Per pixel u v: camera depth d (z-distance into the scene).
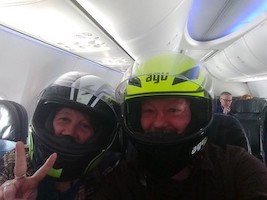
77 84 0.49
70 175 0.46
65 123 0.47
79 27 1.13
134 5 0.89
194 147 0.40
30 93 1.53
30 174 0.48
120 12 0.93
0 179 0.47
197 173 0.40
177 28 1.46
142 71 0.46
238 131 0.56
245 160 0.40
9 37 1.19
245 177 0.38
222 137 0.55
